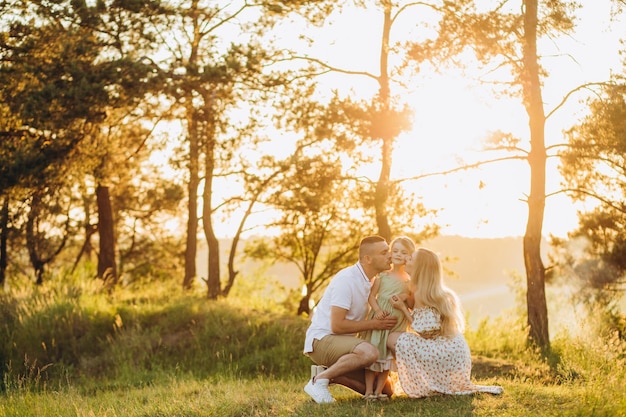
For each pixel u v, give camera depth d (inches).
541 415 295.1
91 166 931.3
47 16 894.4
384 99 861.8
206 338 650.2
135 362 629.3
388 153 878.4
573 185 810.8
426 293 330.0
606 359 384.5
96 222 1385.3
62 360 650.8
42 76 842.8
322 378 329.7
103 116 860.0
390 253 344.5
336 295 333.4
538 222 741.3
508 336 701.9
